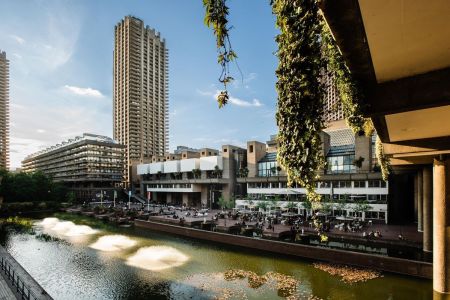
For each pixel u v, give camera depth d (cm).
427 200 2847
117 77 15312
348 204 4384
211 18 456
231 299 2073
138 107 14738
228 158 7919
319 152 485
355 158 5053
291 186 528
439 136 1408
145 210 6756
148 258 3189
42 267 2970
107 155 12112
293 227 3872
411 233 3547
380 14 401
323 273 2503
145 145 14888
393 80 657
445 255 1980
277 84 523
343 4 385
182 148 13650
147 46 15425
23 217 7006
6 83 17388
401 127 1199
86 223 5888
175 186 8838
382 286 2175
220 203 6700
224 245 3678
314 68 464
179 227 4438
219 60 466
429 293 2036
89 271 2808
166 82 16462
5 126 17188
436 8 386
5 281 2045
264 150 7238
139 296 2205
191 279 2502
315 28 446
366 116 705
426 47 506
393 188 4716
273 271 2630
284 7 464
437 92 614
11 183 8762
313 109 475
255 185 6419
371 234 3259
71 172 12706
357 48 514
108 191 11269
